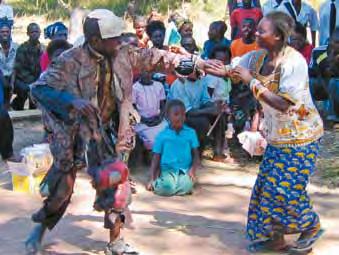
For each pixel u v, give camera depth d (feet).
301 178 15.08
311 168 15.14
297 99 14.49
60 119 14.17
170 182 20.13
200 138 23.27
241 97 24.53
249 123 24.30
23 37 44.42
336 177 21.79
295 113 14.70
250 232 15.79
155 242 16.49
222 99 23.57
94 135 14.21
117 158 14.65
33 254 15.46
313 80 28.91
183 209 19.10
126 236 16.79
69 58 13.99
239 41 26.63
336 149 24.82
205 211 18.94
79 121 14.16
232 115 24.81
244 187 21.16
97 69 14.11
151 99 23.39
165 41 31.89
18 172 20.27
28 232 17.12
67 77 14.05
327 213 18.76
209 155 24.38
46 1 51.16
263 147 22.91
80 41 16.34
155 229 17.34
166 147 20.45
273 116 14.89
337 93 27.66
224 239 16.81
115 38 13.84
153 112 23.41
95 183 14.29
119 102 14.40
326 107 29.22
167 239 16.71
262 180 15.47
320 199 19.94
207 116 23.41
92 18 13.80
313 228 15.66
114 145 14.70
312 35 32.42
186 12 47.50
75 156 14.48
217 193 20.54
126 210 15.31
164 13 47.29
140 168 22.98
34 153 20.21
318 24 32.60
